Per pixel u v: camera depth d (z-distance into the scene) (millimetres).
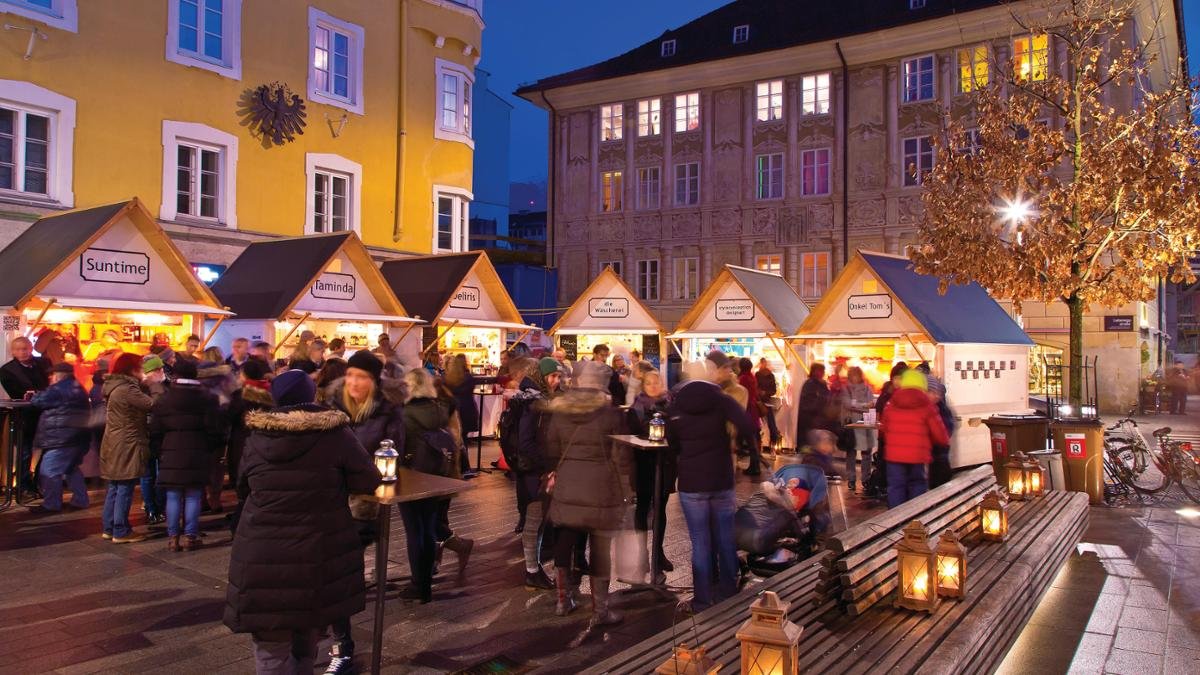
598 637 5766
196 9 18406
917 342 14602
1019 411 16109
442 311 17453
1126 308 25594
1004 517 7020
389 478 4738
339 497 4137
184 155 18266
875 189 30359
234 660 5258
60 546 8195
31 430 10523
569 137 36844
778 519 6953
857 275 15398
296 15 20109
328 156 20734
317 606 3971
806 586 5316
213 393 8266
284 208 19828
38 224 14172
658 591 6855
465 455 11961
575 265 36531
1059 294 12242
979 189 13062
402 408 6523
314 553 3982
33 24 15609
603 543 5957
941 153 14227
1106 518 10320
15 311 11375
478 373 18281
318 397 7711
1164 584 7340
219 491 9969
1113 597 6957
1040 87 12953
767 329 17047
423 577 6520
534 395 8141
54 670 5070
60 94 16000
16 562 7586
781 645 3404
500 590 6863
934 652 4309
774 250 32219
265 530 3977
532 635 5809
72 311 12492
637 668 3791
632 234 35219
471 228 48969
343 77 21406
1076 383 12047
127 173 17031
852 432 12414
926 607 4973
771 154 32469
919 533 5070
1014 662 5477
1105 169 11609
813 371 11945
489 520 9578
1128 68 12547
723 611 4719
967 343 14492
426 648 5539
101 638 5633
